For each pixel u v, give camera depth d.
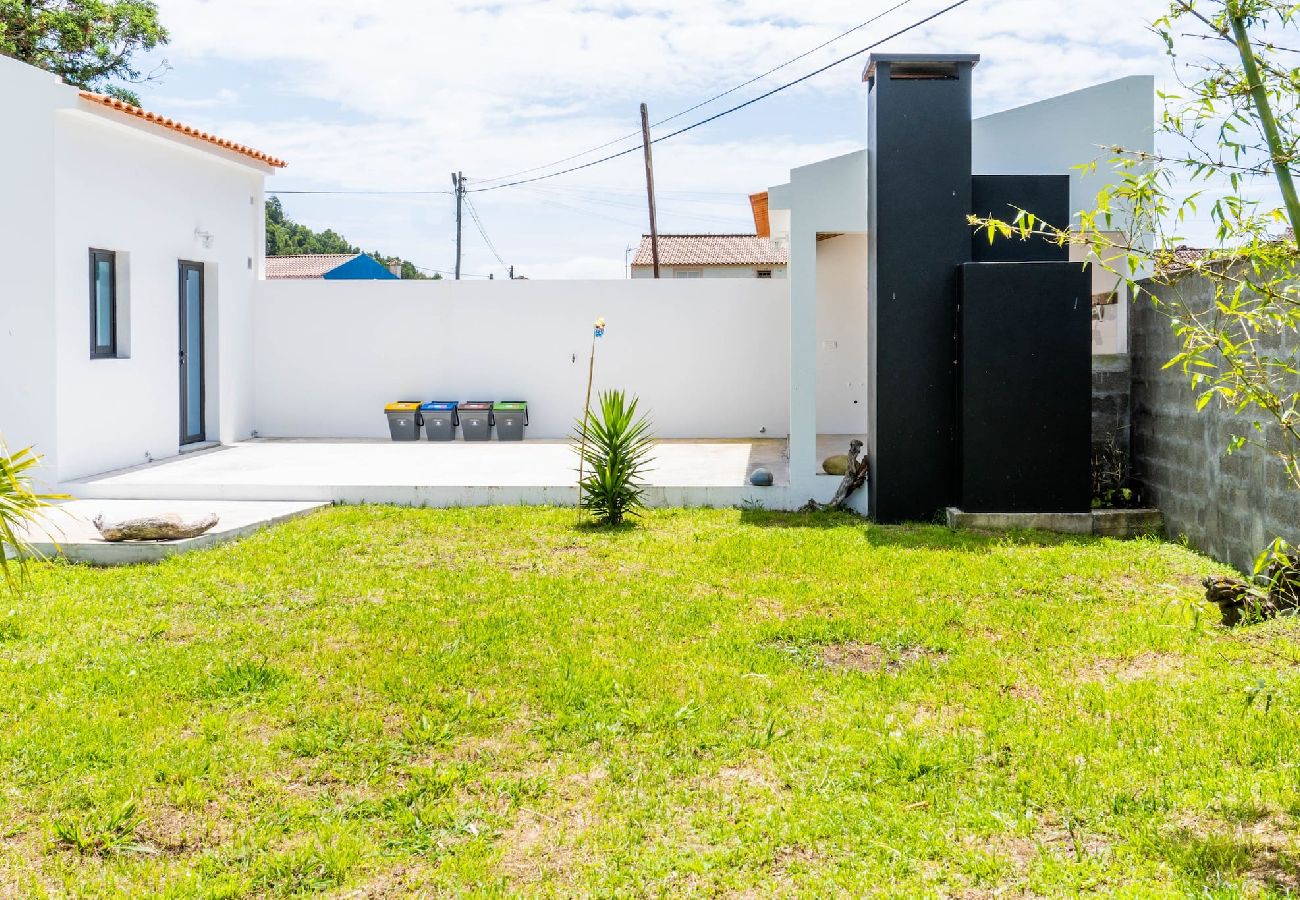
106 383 11.63
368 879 3.52
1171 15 3.18
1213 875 3.34
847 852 3.61
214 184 14.42
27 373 10.54
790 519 10.03
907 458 9.80
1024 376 9.35
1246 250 3.27
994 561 7.87
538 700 5.09
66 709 4.92
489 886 3.43
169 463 12.66
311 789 4.18
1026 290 9.30
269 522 9.43
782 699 5.05
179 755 4.41
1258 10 3.03
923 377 9.77
